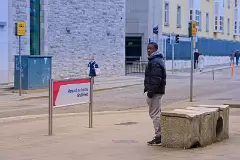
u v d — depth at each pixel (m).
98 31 66.88
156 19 90.81
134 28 90.81
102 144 18.41
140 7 90.50
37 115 29.81
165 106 35.03
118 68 71.50
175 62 97.06
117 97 43.34
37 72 46.75
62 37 60.69
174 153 16.38
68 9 61.44
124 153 16.55
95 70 56.44
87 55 65.00
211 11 119.56
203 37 114.75
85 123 25.27
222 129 19.09
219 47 125.69
